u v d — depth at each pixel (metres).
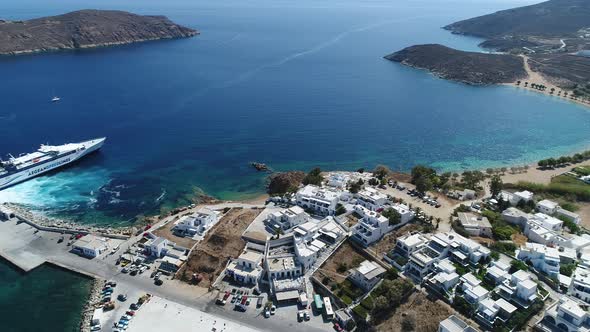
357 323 130.88
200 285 147.75
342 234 168.50
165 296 142.12
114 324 129.50
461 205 189.38
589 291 131.38
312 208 188.25
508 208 183.62
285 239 164.25
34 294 144.12
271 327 130.00
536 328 123.00
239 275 147.75
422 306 133.62
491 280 140.25
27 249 166.25
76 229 180.50
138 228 181.50
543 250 148.25
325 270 152.38
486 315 125.75
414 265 144.25
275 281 145.50
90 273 152.25
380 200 185.75
